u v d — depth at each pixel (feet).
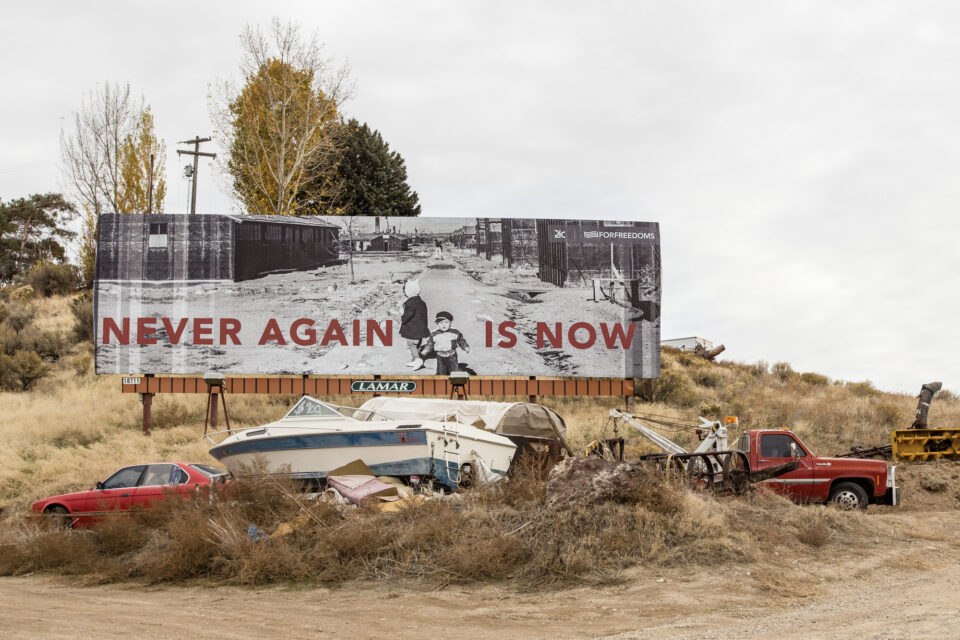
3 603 33.71
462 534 38.60
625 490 39.96
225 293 83.35
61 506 50.98
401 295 84.48
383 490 47.16
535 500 41.57
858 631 25.48
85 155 150.61
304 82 122.83
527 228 86.33
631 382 86.38
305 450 54.34
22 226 249.75
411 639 27.17
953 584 33.40
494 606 31.99
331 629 28.66
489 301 84.99
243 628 28.84
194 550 39.34
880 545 41.73
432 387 84.28
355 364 83.46
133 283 82.89
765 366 142.82
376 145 151.74
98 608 32.60
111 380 103.65
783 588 33.27
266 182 123.24
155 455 70.90
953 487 63.87
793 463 50.24
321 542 39.06
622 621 29.43
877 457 73.36
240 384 82.23
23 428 80.23
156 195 152.35
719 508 42.52
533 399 85.56
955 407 102.68
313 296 83.92
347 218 85.05
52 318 139.13
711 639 25.85
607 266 86.53
